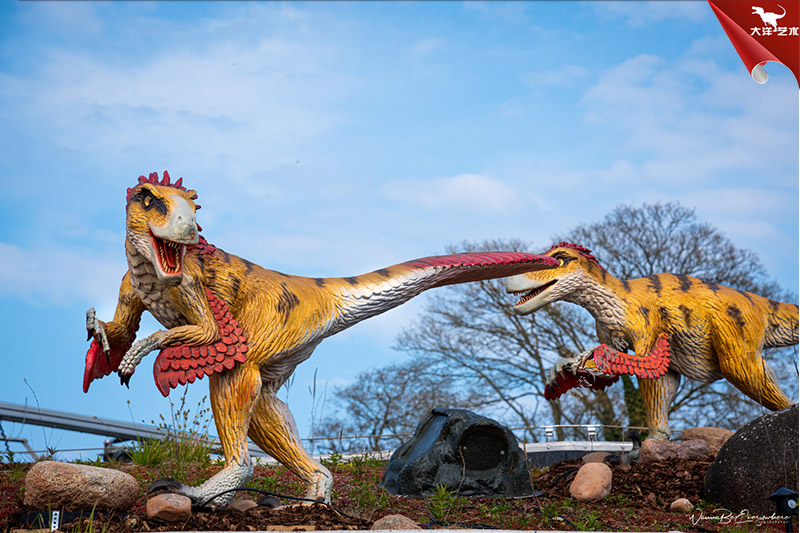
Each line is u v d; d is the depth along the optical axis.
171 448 9.49
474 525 6.54
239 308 6.40
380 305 7.00
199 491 6.03
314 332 6.63
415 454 8.57
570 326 20.14
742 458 7.59
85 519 5.48
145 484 7.81
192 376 6.05
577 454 12.66
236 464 6.17
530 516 7.05
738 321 9.36
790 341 9.97
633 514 7.41
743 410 18.94
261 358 6.34
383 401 21.50
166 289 6.14
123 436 13.45
